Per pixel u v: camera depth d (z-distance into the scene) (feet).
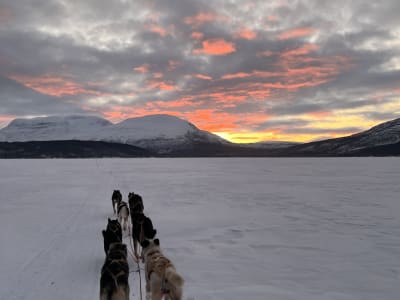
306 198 55.83
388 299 17.03
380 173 120.26
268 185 78.07
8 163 244.01
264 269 21.62
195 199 54.60
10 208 44.98
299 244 27.78
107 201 51.96
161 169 160.76
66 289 17.88
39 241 27.81
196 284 18.88
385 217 39.52
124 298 14.17
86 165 212.64
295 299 16.94
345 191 65.26
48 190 67.26
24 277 19.58
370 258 24.02
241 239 29.45
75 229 32.27
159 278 14.56
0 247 25.95
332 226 34.76
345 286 18.78
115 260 15.70
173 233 31.55
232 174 119.24
